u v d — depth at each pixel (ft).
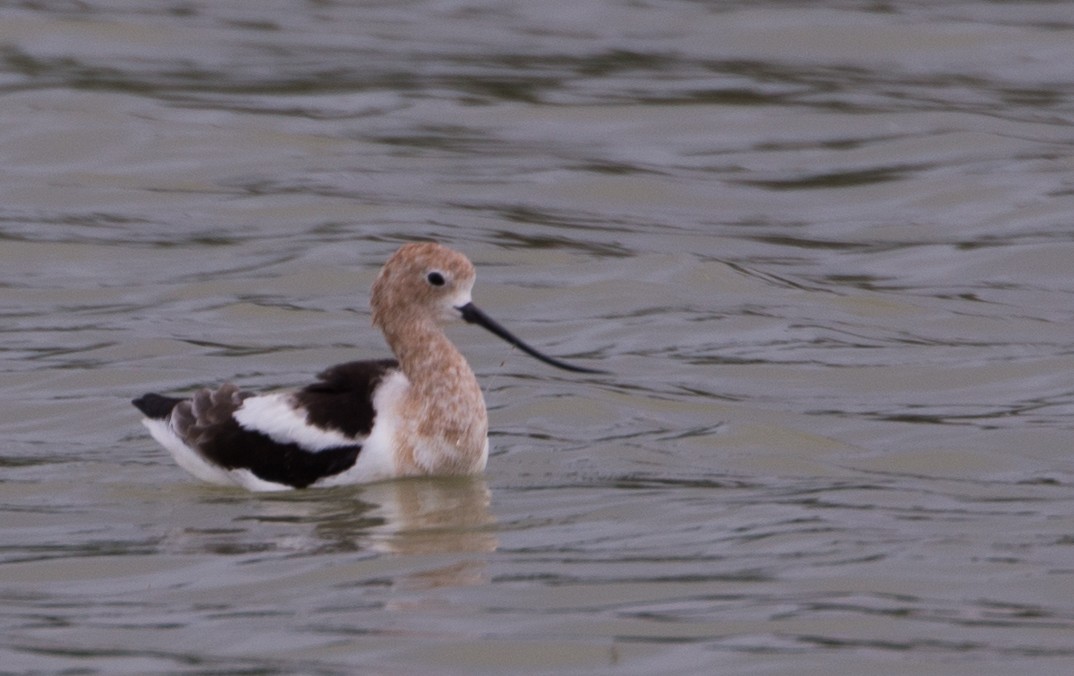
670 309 62.28
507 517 40.78
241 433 43.21
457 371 43.70
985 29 103.30
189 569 37.37
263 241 70.03
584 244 69.87
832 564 36.91
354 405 43.52
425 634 33.22
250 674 31.35
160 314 61.41
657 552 37.96
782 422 50.16
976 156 82.12
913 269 67.72
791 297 63.72
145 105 88.43
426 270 43.52
